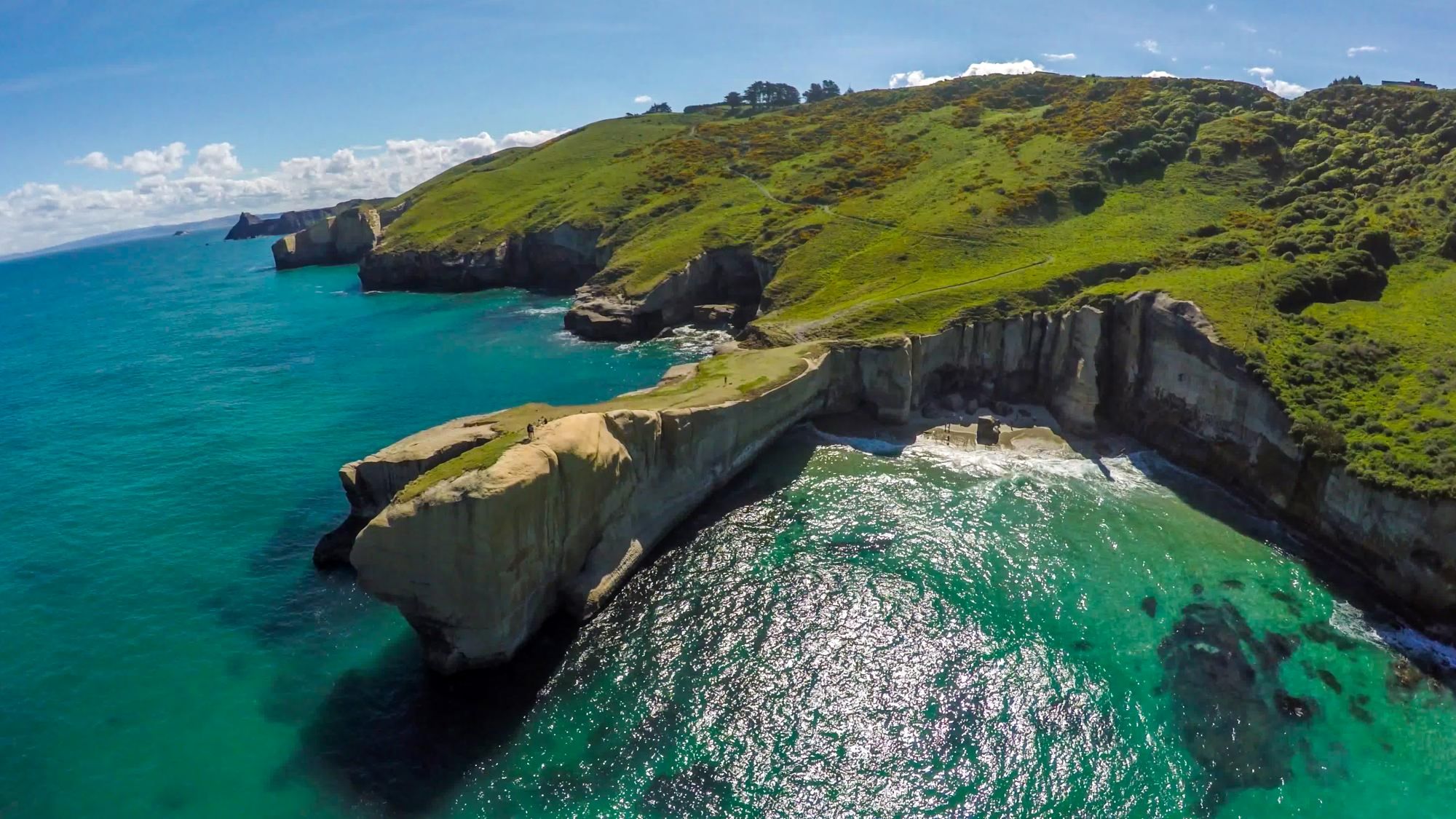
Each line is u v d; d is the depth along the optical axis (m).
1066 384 60.34
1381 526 39.34
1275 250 66.81
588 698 32.59
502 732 30.98
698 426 47.06
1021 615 37.03
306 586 41.00
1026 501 47.69
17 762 29.66
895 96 159.75
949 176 101.00
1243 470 48.38
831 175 114.56
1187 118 98.31
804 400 58.12
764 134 147.88
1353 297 59.31
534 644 35.91
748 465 52.81
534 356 82.44
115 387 78.50
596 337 87.56
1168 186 87.25
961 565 40.94
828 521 45.56
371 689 33.44
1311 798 27.83
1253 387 47.81
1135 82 118.19
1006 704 31.81
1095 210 85.25
